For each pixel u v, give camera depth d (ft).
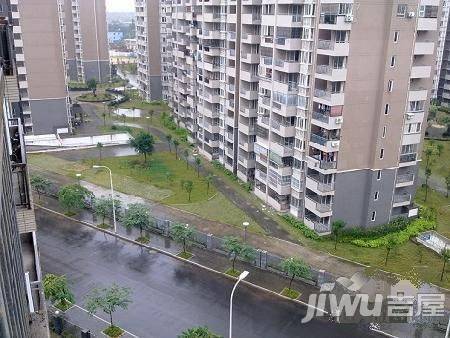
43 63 260.62
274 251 152.97
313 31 151.94
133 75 486.79
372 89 152.05
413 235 163.22
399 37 147.23
